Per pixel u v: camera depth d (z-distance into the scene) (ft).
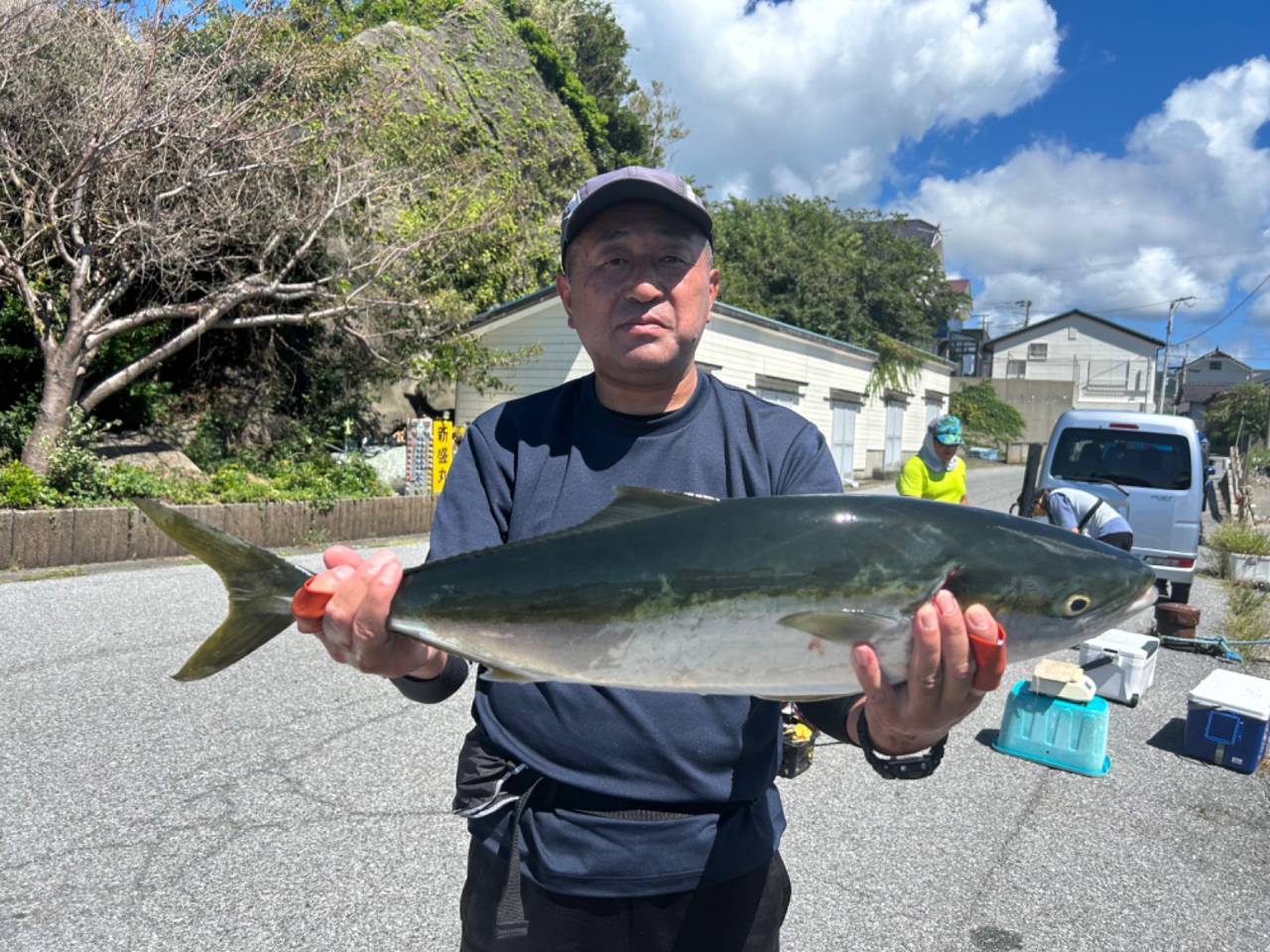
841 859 12.59
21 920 10.19
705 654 4.94
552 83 101.40
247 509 34.24
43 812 12.73
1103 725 16.16
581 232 5.59
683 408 5.76
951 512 5.19
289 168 41.63
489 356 53.57
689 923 5.21
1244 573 40.91
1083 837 13.51
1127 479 29.89
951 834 13.46
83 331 35.24
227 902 10.73
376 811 13.19
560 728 5.23
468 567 5.09
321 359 53.93
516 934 5.30
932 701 4.25
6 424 36.52
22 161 35.53
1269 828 14.01
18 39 35.22
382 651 4.70
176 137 35.40
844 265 117.70
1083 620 5.12
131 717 16.51
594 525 5.17
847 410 84.12
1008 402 180.45
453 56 81.56
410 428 47.44
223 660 5.16
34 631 21.71
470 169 54.49
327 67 43.91
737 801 5.26
